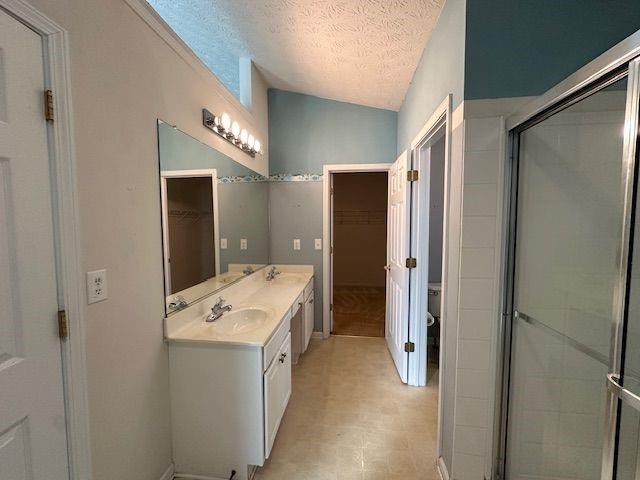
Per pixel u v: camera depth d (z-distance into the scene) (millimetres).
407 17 1688
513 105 1296
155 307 1434
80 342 1014
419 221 2346
